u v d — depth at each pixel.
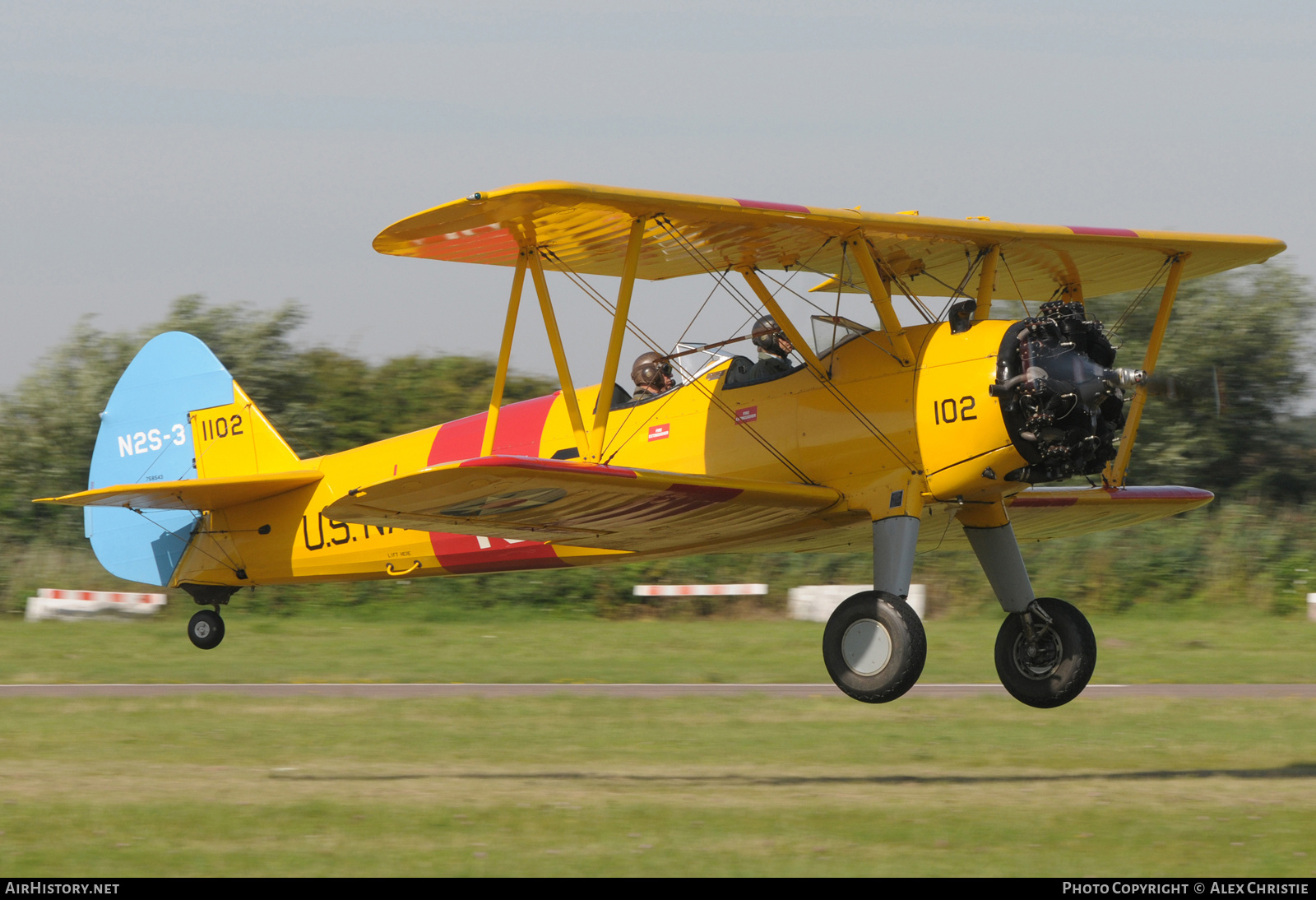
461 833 20.50
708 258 32.28
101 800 23.12
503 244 31.64
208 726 33.03
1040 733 31.70
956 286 36.47
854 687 26.67
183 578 44.47
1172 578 64.06
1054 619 30.47
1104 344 27.83
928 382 28.27
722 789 24.53
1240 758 28.27
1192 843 19.64
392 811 22.08
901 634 26.20
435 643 53.81
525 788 24.58
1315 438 79.88
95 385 83.75
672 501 28.56
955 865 18.38
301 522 42.16
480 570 39.62
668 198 27.12
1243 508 69.56
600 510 29.41
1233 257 34.09
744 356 32.03
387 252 31.31
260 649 52.00
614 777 26.06
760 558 68.38
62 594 61.84
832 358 30.08
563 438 35.56
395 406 85.69
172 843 19.94
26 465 80.44
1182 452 76.75
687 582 67.56
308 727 32.75
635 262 28.36
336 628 59.09
